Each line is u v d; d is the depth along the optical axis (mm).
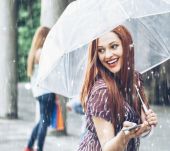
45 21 9930
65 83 4953
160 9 4691
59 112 9367
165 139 10586
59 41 4660
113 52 4402
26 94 20172
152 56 5148
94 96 4234
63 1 9797
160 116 13492
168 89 15383
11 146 9930
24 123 12672
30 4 22969
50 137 10547
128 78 4438
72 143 10039
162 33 5117
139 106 4473
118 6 4594
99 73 4363
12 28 13180
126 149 4352
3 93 13188
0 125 12312
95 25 4496
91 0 4715
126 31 4445
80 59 4945
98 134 4211
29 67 9352
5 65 13164
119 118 4238
